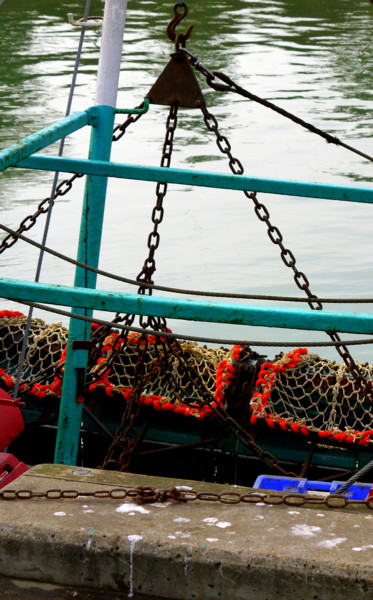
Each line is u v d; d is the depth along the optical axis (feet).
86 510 14.23
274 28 93.56
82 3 104.83
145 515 14.05
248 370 24.22
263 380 23.71
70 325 21.11
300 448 23.89
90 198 21.21
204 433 24.44
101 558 13.39
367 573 12.53
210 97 67.97
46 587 13.58
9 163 15.78
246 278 38.06
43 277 37.50
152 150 53.93
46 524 13.74
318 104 64.85
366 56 80.94
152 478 15.39
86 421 25.00
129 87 68.69
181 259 39.91
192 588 13.15
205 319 13.35
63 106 63.72
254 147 54.65
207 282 37.58
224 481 24.44
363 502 14.33
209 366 24.53
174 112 21.39
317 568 12.67
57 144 56.29
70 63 78.18
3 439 19.58
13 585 13.62
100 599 13.32
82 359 21.12
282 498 14.61
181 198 48.11
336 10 104.17
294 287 37.22
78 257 21.58
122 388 24.23
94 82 71.46
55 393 24.72
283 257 21.34
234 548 13.05
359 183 47.44
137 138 56.85
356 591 12.56
